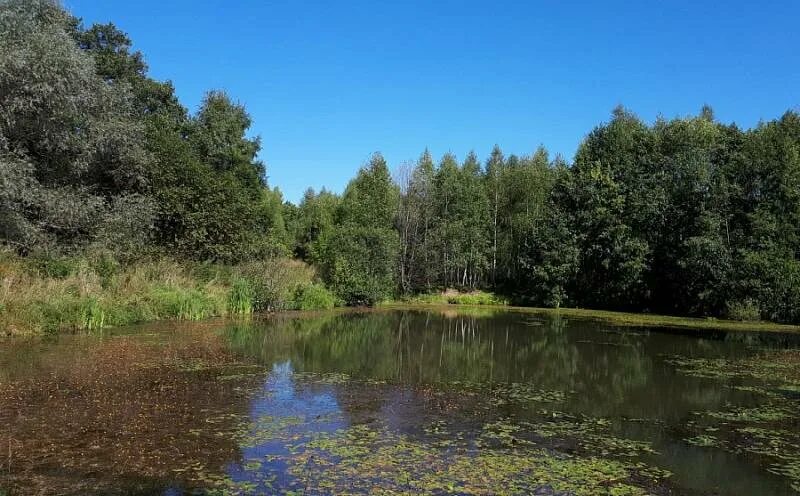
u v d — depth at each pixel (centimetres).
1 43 2134
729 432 999
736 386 1388
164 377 1289
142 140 2886
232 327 2248
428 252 4628
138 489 671
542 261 4397
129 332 1941
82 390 1143
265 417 995
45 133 2347
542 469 775
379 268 3900
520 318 3269
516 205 5131
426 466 769
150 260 2608
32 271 1958
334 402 1123
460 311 3762
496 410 1107
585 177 4366
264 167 4788
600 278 4234
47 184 2464
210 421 959
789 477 785
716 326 2977
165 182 2950
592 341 2220
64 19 2647
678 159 3959
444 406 1122
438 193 4956
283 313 3019
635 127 4653
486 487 702
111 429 901
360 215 4272
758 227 3419
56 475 709
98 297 2055
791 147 3519
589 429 995
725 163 3856
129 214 2567
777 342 2277
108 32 4022
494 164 5928
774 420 1082
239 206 3291
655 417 1093
